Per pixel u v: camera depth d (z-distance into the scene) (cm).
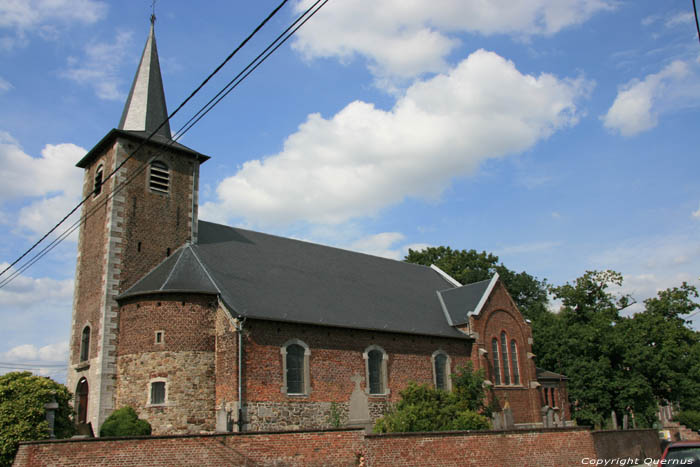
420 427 2383
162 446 1675
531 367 3797
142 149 3127
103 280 2822
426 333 3375
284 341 2775
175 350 2612
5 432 1930
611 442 2362
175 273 2859
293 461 1791
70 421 2244
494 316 3738
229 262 3116
